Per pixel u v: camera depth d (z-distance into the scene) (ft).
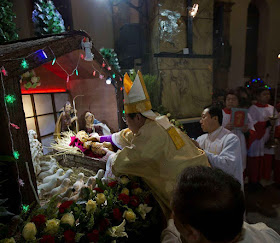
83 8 15.93
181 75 15.80
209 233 1.58
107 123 8.29
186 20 15.70
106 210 3.51
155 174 4.43
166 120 4.76
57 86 8.02
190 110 16.42
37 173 5.51
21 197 3.58
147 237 4.43
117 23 17.29
